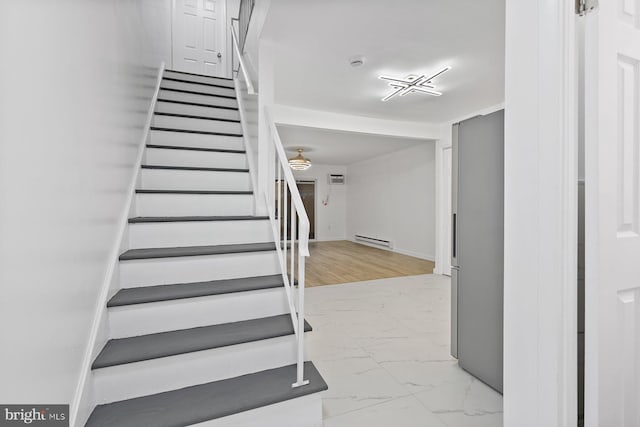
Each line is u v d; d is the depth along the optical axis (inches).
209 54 194.4
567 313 33.7
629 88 36.8
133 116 82.7
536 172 35.1
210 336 61.9
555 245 33.5
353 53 101.6
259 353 63.2
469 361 77.6
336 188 359.6
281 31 89.0
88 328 50.4
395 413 62.7
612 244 35.4
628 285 36.9
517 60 36.9
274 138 85.6
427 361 84.0
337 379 75.0
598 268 34.4
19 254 31.9
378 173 298.8
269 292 73.8
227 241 88.0
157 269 71.2
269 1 77.8
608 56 34.6
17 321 31.5
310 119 160.9
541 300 34.9
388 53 101.2
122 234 70.7
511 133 37.8
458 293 81.7
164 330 63.9
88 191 50.3
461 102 148.6
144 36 97.0
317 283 168.2
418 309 126.4
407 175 256.7
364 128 172.2
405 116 171.6
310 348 91.4
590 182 34.7
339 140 218.5
